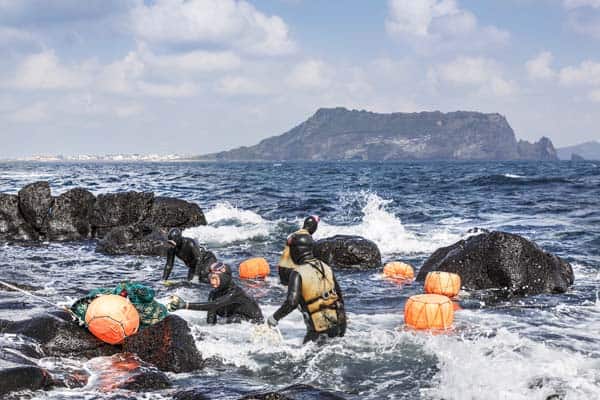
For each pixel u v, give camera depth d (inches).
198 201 1228.5
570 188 1439.5
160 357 248.5
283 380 235.5
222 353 264.1
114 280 457.4
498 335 294.2
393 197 1310.3
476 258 436.8
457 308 370.6
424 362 254.1
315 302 268.5
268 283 451.8
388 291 426.9
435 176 2507.4
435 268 454.3
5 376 205.6
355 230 727.7
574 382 222.5
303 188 1678.2
